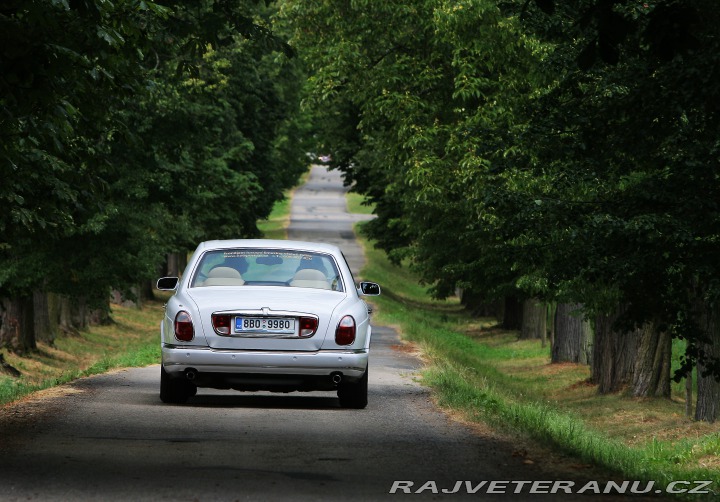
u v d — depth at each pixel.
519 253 52.69
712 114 44.69
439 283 139.62
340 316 32.97
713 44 42.44
